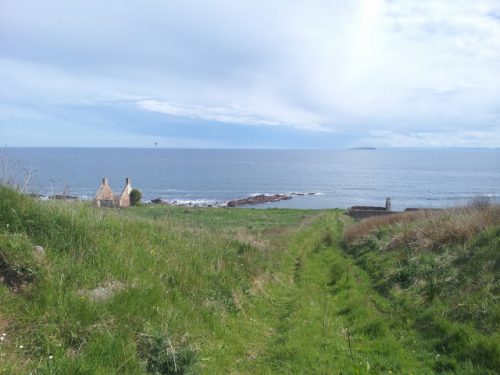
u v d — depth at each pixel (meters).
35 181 10.48
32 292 5.67
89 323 5.50
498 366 6.13
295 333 8.04
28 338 4.93
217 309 8.31
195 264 9.75
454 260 10.70
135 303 6.36
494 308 7.64
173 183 108.81
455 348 7.04
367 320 8.95
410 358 7.04
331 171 168.88
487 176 140.00
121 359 5.09
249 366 6.64
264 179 127.00
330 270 15.26
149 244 9.41
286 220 35.91
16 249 6.07
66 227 7.52
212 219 34.59
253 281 11.19
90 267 6.89
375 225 21.12
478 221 12.30
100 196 40.00
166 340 5.69
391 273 12.22
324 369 6.45
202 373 5.67
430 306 9.02
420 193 89.06
